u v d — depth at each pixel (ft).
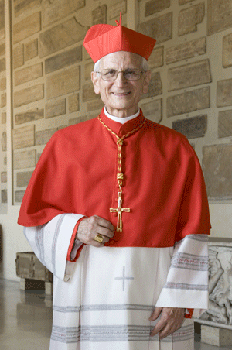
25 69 26.91
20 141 27.07
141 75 5.98
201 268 5.85
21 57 27.27
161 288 5.83
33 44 26.27
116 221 5.81
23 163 26.84
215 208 15.90
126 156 6.09
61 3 24.25
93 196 5.96
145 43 5.89
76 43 23.30
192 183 6.19
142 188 5.94
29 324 15.48
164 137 6.37
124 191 5.92
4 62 29.14
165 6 17.98
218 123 15.99
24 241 25.98
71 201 6.13
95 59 6.07
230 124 15.62
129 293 5.64
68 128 6.56
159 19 18.20
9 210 27.40
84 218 5.67
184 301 5.62
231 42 15.64
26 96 26.81
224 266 12.84
